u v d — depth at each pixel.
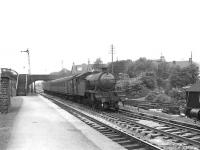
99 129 14.30
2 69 27.88
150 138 12.36
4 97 21.70
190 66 51.84
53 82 55.00
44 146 10.37
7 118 18.34
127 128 15.09
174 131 14.19
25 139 11.60
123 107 27.36
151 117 20.17
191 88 17.48
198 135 13.04
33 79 85.25
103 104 24.94
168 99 37.19
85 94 28.86
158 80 56.81
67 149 9.93
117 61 73.81
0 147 10.18
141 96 46.53
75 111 22.41
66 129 14.10
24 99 39.75
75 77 32.38
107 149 10.02
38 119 17.86
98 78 25.86
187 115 17.83
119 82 51.31
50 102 33.69
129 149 10.30
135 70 69.62
